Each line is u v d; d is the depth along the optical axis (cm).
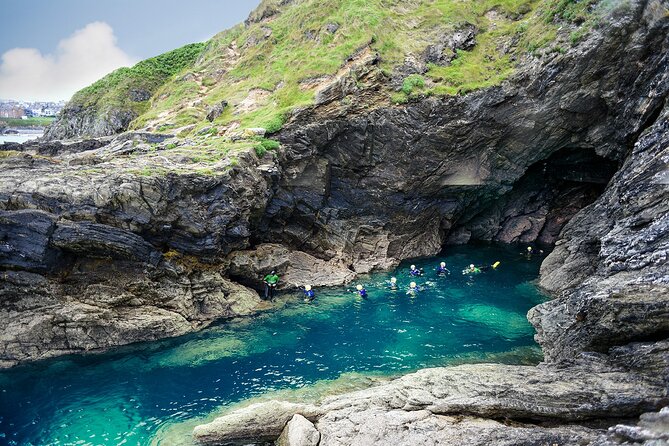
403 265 3219
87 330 1919
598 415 1241
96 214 1916
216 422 1402
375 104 2939
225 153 2409
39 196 1855
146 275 2064
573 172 3478
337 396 1502
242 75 3806
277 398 1596
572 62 2711
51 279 1903
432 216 3369
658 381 1224
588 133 2928
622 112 2694
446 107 2922
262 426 1398
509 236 3841
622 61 2598
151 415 1521
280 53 3697
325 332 2152
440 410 1324
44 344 1856
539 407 1273
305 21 3709
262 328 2195
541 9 3083
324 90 2852
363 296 2597
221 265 2384
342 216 3116
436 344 2014
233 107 3312
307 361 1877
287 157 2775
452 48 3244
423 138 2984
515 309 2398
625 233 1830
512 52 3120
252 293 2503
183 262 2217
